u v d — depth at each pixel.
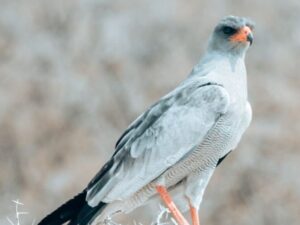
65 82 23.67
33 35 24.69
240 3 25.11
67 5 25.00
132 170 12.84
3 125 22.88
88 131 22.94
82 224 12.77
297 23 24.95
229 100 12.79
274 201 21.58
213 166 12.95
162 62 24.22
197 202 13.00
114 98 23.50
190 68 24.19
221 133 12.80
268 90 23.25
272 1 25.08
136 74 23.95
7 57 24.23
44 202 21.70
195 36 24.75
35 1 24.97
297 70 24.12
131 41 24.56
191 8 25.02
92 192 12.80
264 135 22.30
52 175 22.19
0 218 20.98
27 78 23.72
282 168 21.92
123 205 12.95
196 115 12.80
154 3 25.03
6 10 25.02
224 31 13.05
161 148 12.82
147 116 13.02
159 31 24.75
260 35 24.66
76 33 24.62
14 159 22.45
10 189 22.00
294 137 22.34
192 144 12.77
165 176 12.88
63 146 22.70
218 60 13.04
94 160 22.39
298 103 23.08
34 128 22.92
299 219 21.50
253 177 21.72
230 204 21.45
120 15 25.00
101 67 24.09
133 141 12.94
